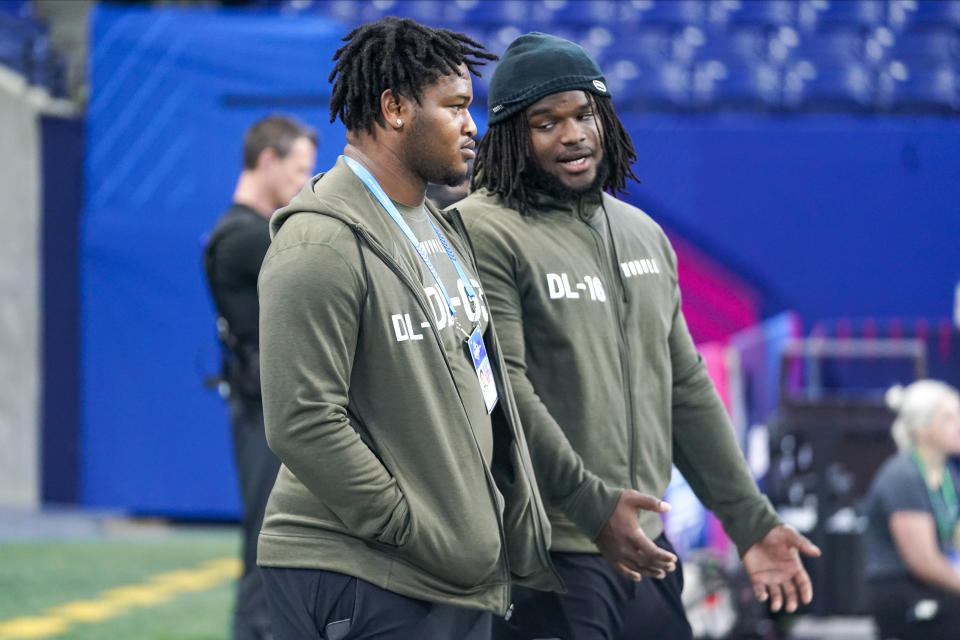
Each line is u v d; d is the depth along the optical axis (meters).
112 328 21.03
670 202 23.39
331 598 5.38
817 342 19.67
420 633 5.45
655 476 7.07
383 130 5.69
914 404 11.84
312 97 20.69
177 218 20.92
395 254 5.52
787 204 23.27
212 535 20.06
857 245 23.20
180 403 20.95
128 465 21.05
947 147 23.06
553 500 6.57
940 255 23.06
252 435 9.88
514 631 6.89
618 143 7.06
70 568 16.77
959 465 14.89
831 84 26.81
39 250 21.53
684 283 23.52
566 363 6.78
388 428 5.42
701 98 26.58
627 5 28.66
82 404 21.27
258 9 27.72
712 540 14.71
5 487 21.62
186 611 14.19
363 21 28.22
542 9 28.55
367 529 5.28
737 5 28.66
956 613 11.48
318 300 5.27
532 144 6.89
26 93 21.62
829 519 12.87
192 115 20.89
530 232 6.89
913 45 27.77
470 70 5.88
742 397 17.36
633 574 6.48
